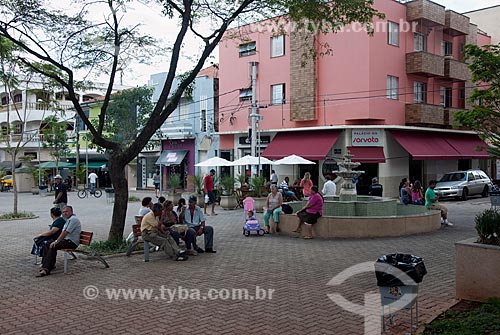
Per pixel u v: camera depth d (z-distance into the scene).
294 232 14.73
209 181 21.17
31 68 13.52
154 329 6.57
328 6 13.69
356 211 15.83
